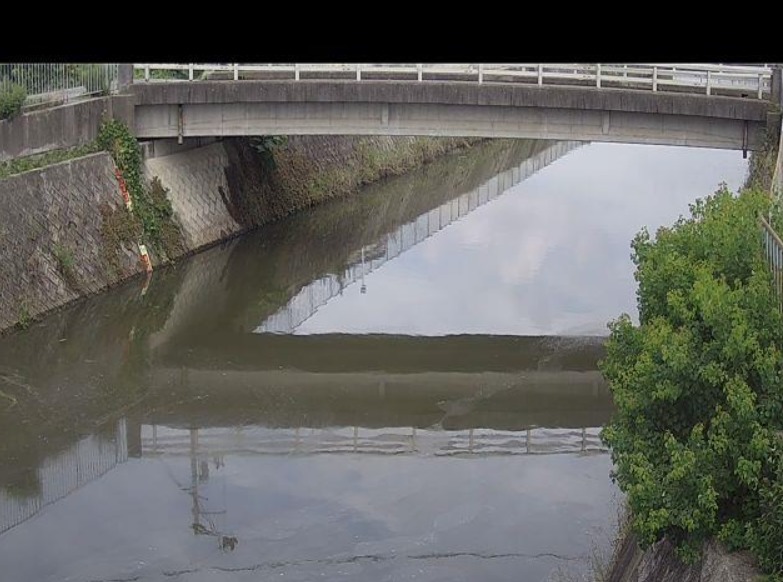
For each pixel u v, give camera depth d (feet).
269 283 92.99
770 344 35.22
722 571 32.76
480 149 159.84
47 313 77.30
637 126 90.07
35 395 67.72
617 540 48.08
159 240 91.91
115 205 87.97
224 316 84.69
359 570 48.14
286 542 50.70
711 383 35.06
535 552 49.49
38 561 48.73
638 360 37.73
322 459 60.23
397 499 55.06
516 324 83.51
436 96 90.22
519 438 63.52
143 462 59.36
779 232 40.09
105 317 81.00
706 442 34.68
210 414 66.39
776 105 86.69
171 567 48.37
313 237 107.04
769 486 32.78
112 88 92.84
